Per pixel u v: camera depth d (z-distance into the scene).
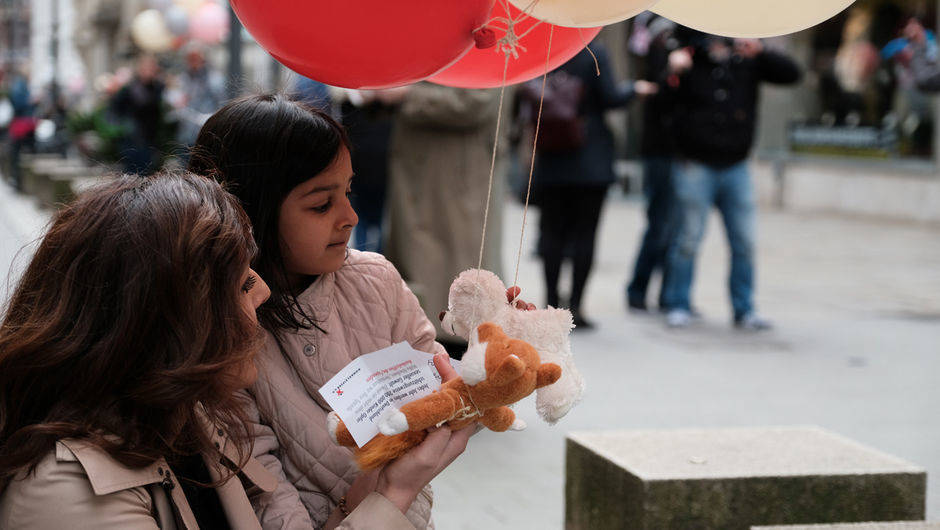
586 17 1.80
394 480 1.72
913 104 15.45
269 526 1.90
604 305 9.08
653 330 7.97
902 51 15.39
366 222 7.93
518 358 1.60
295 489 1.98
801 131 17.67
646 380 6.39
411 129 5.92
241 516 1.76
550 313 1.72
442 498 4.29
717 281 10.56
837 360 7.01
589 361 6.90
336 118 2.03
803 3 1.98
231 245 1.57
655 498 3.17
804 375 6.58
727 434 3.67
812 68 17.38
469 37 1.70
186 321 1.53
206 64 16.41
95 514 1.49
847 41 16.62
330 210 1.99
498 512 4.14
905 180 15.57
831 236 14.04
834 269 11.19
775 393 6.12
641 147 8.60
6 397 1.54
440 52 1.69
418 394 1.75
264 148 1.93
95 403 1.53
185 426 1.67
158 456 1.57
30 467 1.49
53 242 1.58
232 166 1.95
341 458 1.98
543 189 7.58
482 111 5.73
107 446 1.51
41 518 1.48
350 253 2.16
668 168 8.39
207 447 1.68
